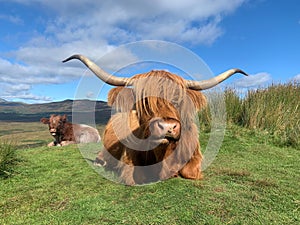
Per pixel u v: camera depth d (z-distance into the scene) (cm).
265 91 1006
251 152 627
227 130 822
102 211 293
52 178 431
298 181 409
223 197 321
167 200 314
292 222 268
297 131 764
